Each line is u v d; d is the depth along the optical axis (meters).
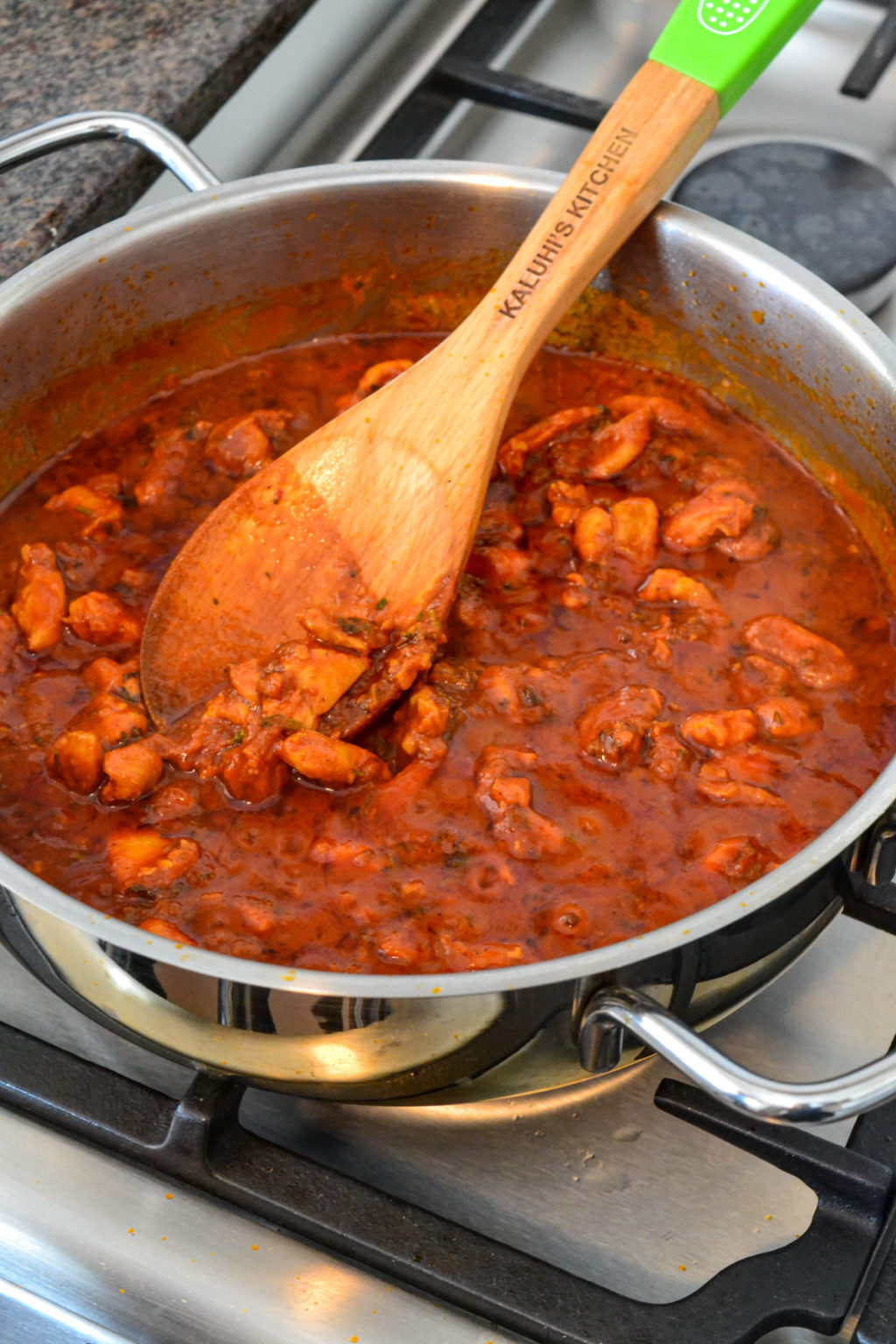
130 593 0.69
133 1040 0.59
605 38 0.85
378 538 0.66
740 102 0.83
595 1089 0.61
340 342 0.76
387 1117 0.61
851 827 0.56
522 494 0.71
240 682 0.65
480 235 0.72
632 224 0.67
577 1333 0.57
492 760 0.64
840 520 0.71
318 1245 0.59
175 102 0.78
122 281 0.69
